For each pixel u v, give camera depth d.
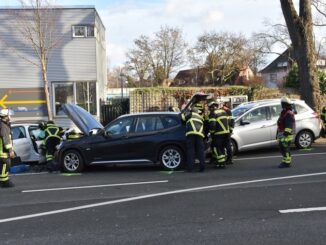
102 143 11.63
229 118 11.72
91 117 13.05
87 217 6.84
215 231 5.89
